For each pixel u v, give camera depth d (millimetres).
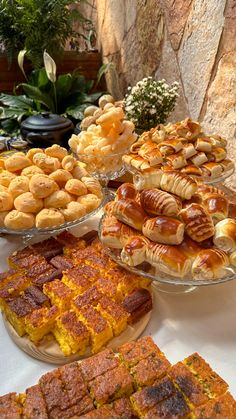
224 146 797
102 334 459
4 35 1756
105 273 557
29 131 1010
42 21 1689
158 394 390
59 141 1016
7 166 714
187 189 541
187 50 986
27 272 558
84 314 482
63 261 586
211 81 888
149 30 1249
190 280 498
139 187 586
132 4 1385
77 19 1916
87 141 839
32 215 646
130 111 996
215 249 510
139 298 509
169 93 985
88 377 413
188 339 492
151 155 750
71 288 532
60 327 471
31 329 470
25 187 663
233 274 500
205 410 371
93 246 623
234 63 782
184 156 750
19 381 445
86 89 1789
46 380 413
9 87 1925
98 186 728
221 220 550
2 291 522
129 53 1523
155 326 513
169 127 852
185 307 538
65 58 1970
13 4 1698
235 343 486
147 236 523
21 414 387
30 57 1752
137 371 416
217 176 754
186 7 955
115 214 560
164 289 574
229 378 441
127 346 449
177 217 525
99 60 2039
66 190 689
